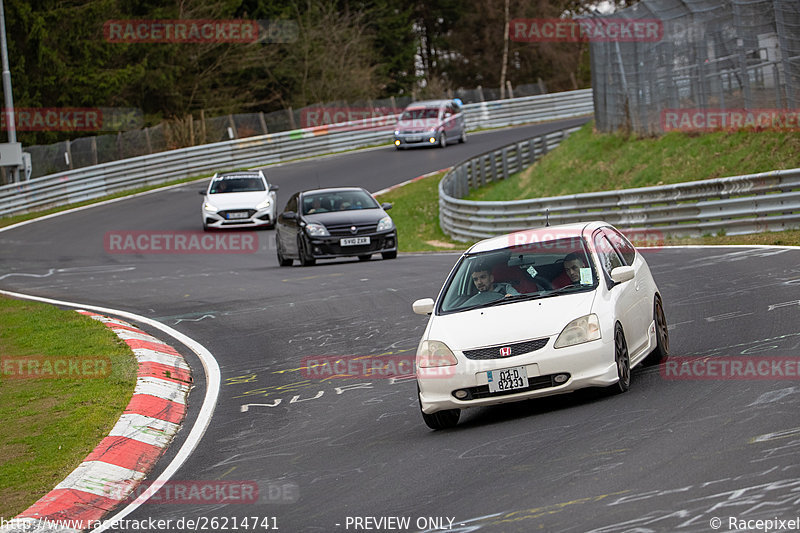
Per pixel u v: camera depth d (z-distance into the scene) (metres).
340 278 69.12
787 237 63.75
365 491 24.38
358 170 151.38
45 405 37.75
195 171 157.38
